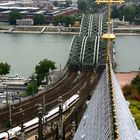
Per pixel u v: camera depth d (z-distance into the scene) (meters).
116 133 92.12
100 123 117.62
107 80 151.62
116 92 148.38
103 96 139.50
